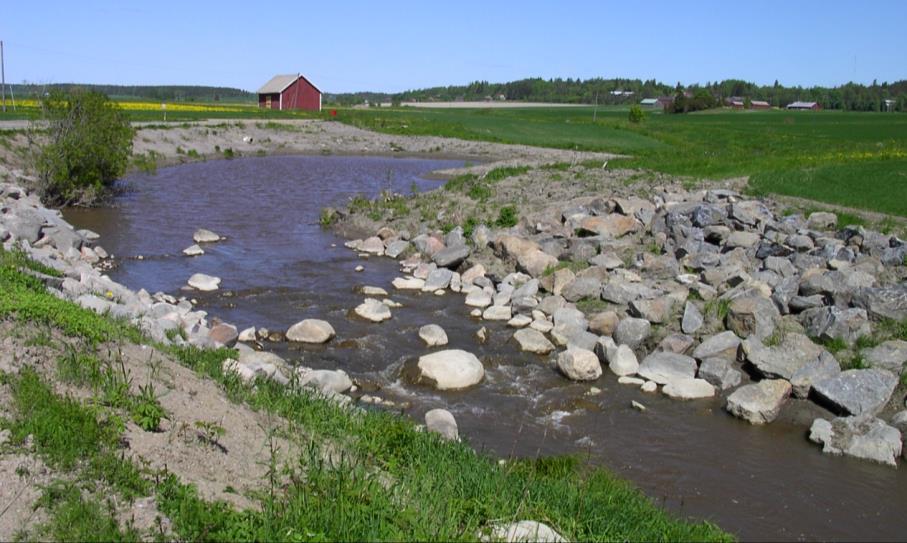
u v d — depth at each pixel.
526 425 12.69
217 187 40.56
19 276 13.02
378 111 114.56
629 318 16.86
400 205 31.41
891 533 9.73
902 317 16.00
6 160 35.22
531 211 28.23
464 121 94.44
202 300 19.22
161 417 8.48
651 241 23.08
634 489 10.34
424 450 9.96
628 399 13.94
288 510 7.40
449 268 23.06
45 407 7.88
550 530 7.86
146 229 28.34
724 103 161.50
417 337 16.89
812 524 9.88
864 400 13.17
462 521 7.98
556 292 19.64
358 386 14.04
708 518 9.90
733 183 32.12
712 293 18.22
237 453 8.56
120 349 9.86
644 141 74.88
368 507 7.60
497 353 16.12
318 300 19.62
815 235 21.81
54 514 6.66
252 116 83.25
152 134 56.25
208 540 6.66
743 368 15.28
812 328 16.11
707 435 12.52
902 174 33.66
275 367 13.11
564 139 76.06
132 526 6.70
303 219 31.61
